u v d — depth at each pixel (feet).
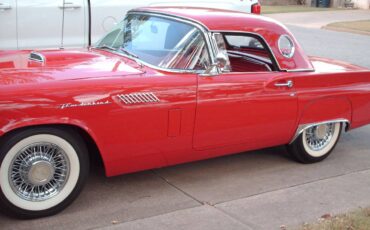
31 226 12.31
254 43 17.38
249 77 15.23
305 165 17.81
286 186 15.74
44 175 12.48
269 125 15.98
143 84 13.28
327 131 18.03
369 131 22.66
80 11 21.76
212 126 14.71
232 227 12.73
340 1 104.88
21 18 20.62
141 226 12.56
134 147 13.47
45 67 13.46
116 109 12.87
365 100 18.22
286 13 87.30
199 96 14.21
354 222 12.71
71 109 12.20
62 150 12.60
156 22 16.05
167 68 14.12
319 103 16.97
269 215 13.56
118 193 14.46
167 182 15.49
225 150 15.55
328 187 15.83
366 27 68.90
